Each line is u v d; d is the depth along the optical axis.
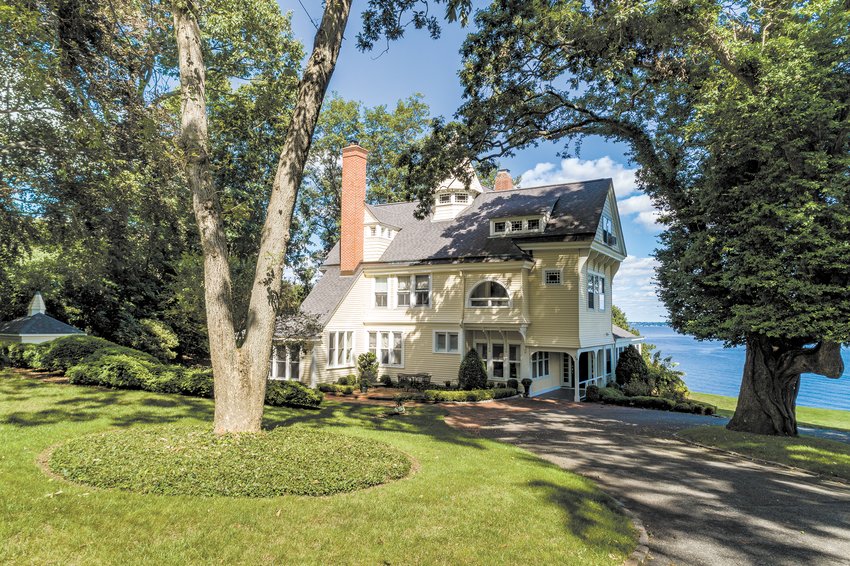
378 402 19.59
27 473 6.49
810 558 5.86
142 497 5.94
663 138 16.23
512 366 23.52
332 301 25.48
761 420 13.75
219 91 21.81
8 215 14.67
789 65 11.23
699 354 101.81
